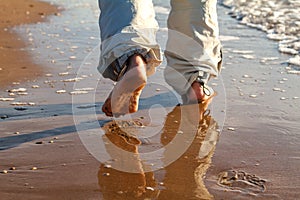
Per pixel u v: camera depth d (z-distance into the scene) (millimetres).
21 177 2189
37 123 2801
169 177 2193
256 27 5574
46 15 6758
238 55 4301
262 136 2637
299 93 3305
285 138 2613
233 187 2109
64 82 3551
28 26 5949
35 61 4176
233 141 2574
